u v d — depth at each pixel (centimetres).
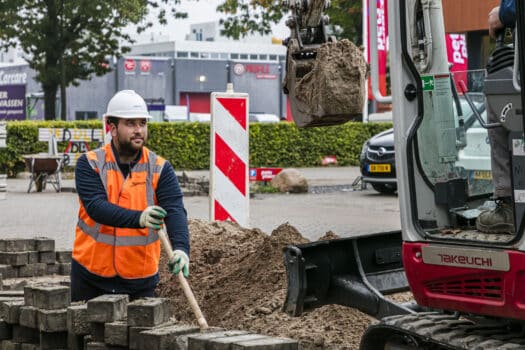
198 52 8450
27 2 4966
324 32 896
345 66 851
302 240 1041
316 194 2803
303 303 809
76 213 2152
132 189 795
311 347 848
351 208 2339
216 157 1359
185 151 3981
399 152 712
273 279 977
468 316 705
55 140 2873
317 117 865
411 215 704
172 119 6391
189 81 7206
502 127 673
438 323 708
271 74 7481
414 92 718
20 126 3603
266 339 678
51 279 1142
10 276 1158
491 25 699
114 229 811
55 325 801
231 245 1161
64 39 4984
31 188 2853
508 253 632
